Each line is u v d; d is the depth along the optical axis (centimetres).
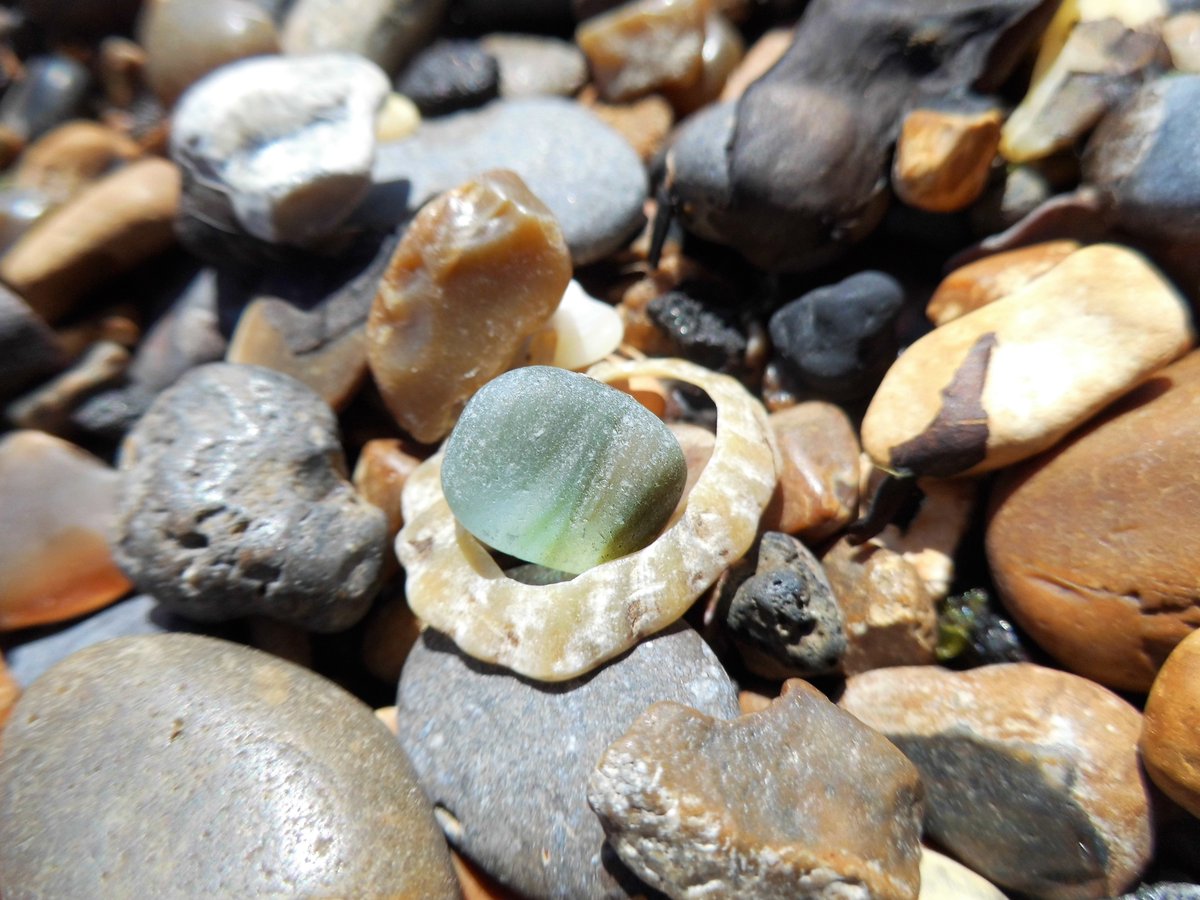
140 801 5
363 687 7
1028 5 7
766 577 6
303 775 5
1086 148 7
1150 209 6
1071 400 6
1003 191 7
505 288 7
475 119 9
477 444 6
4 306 7
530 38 10
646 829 5
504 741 5
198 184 7
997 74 7
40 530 7
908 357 7
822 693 6
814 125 7
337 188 7
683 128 8
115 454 8
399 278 7
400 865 5
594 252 8
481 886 5
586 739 5
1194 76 6
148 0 10
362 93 8
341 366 7
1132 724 5
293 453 6
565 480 6
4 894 5
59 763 5
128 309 8
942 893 5
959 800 6
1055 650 6
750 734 5
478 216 6
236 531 6
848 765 5
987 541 6
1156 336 6
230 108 7
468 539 6
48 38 10
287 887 5
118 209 8
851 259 8
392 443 7
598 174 8
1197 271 6
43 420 8
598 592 6
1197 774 5
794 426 7
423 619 6
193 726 5
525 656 6
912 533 7
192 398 6
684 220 8
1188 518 6
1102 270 6
